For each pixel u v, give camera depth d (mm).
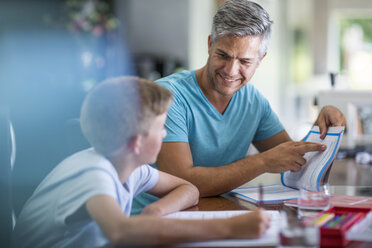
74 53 4086
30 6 4070
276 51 6047
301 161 1345
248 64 1413
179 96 1507
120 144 1000
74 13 4059
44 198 1033
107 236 867
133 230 856
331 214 992
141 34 4824
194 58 5035
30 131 1599
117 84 1004
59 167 1064
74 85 3705
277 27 6023
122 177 1054
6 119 1186
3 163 1166
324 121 1425
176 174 1386
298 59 6180
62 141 1611
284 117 6082
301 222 895
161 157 1407
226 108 1584
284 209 1179
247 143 1646
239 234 882
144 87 1010
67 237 978
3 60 3875
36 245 1016
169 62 4652
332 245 829
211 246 859
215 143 1572
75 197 937
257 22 1359
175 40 4879
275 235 913
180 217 1094
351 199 1187
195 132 1538
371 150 2373
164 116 1042
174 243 869
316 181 1272
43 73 3770
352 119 2365
